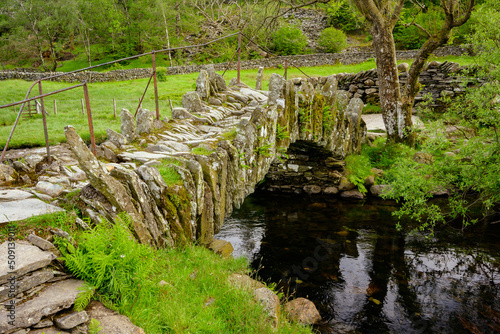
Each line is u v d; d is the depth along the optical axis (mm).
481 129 7188
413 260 7387
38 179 4980
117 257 3230
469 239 8430
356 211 10516
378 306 5754
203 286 4020
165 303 3408
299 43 46250
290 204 11305
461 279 6641
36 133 11789
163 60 50531
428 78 17031
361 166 12562
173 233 4645
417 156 11867
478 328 5227
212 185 5422
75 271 3139
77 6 54781
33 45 53906
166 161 5305
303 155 12602
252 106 10008
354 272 6871
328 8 16812
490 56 6684
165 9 53031
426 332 5117
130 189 4137
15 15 55969
